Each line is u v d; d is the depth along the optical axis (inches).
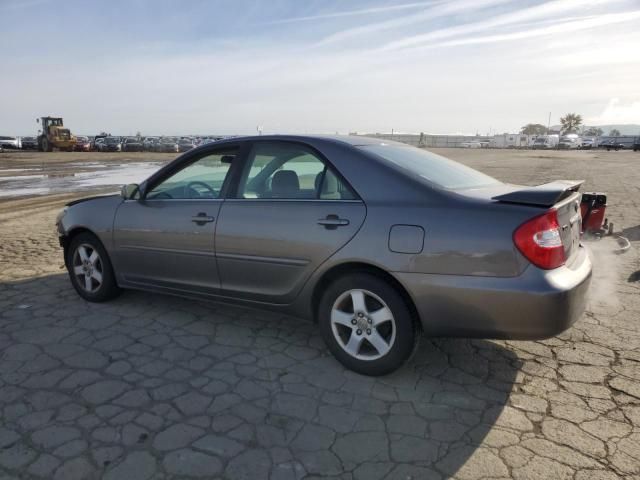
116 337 155.2
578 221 135.7
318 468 95.6
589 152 2258.9
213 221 149.2
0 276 222.8
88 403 117.5
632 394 121.3
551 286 107.6
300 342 152.3
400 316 121.7
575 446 101.7
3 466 95.5
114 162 1346.0
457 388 124.6
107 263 180.7
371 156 131.7
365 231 123.0
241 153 151.4
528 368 134.6
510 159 1434.5
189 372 133.0
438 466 96.0
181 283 161.6
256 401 118.8
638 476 93.0
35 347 147.6
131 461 97.2
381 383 127.0
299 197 137.0
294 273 135.9
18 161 1370.6
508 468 95.3
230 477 93.0
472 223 113.0
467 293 112.8
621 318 169.5
